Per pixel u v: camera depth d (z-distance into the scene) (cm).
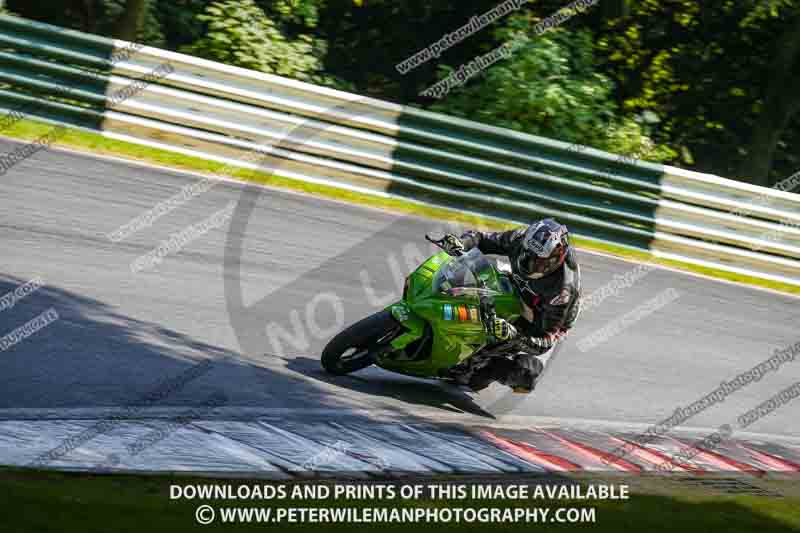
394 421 1680
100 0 4350
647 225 3216
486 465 1570
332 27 5169
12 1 4272
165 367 1677
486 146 3142
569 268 1788
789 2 4591
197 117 2995
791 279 3281
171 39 4588
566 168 3186
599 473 1648
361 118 3080
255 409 1586
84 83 2942
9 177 2470
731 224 3250
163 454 1343
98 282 1994
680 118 5353
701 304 2852
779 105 4794
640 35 5156
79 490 1160
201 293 2077
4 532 972
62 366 1590
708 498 1590
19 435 1316
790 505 1630
